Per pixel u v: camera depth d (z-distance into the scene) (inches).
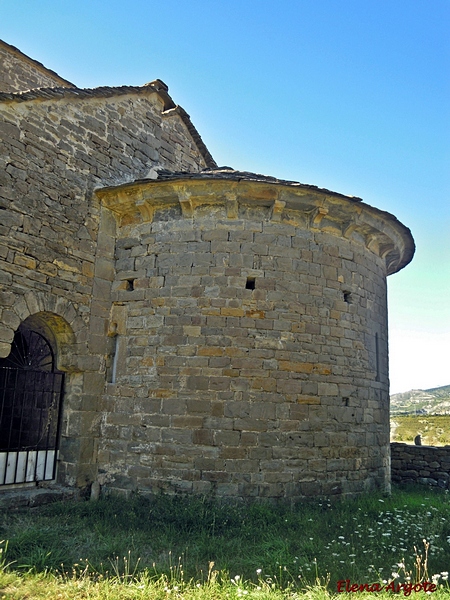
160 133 466.3
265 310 358.0
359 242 410.0
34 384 404.8
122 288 387.5
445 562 233.0
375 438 396.8
